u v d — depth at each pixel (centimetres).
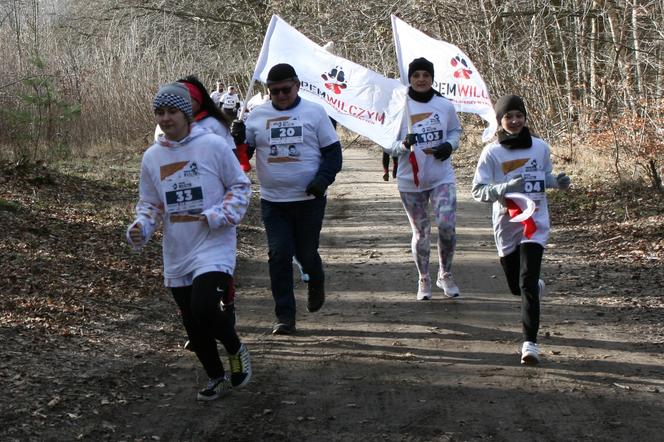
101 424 497
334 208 1366
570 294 802
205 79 3475
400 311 754
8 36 1889
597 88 1761
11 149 1656
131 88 2375
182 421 508
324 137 681
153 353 638
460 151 2198
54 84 2064
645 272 873
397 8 2528
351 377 584
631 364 599
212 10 3666
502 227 638
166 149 519
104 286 804
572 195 1374
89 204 1220
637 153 1356
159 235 1049
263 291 840
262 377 586
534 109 2142
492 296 802
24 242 916
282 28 796
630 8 1772
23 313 693
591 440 473
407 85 801
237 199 513
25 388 539
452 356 627
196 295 507
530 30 2191
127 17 3381
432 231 1141
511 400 536
